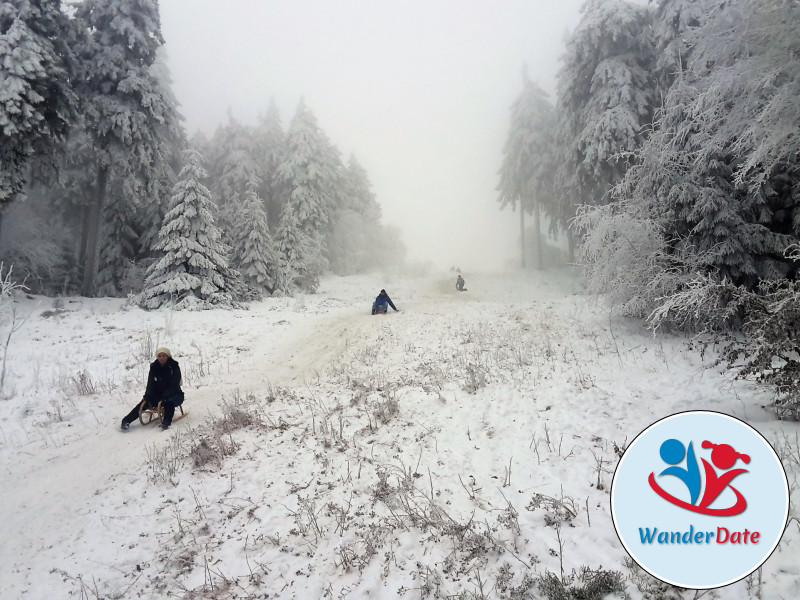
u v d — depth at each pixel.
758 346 5.00
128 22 19.38
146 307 16.56
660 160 9.47
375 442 6.07
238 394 8.32
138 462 5.93
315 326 14.72
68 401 7.99
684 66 15.28
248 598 3.50
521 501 4.36
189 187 17.53
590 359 8.65
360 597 3.38
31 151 15.12
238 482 5.31
